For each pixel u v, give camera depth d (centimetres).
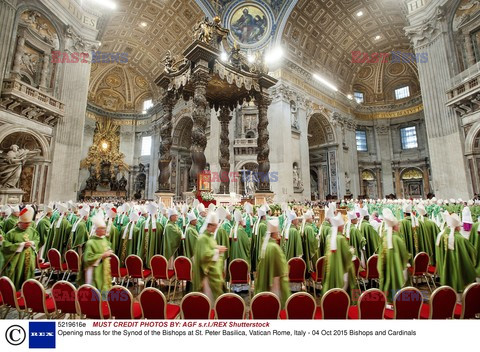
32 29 1204
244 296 488
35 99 1126
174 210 532
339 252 365
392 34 2345
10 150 1109
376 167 2798
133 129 3034
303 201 1895
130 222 559
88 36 1467
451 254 395
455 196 1236
